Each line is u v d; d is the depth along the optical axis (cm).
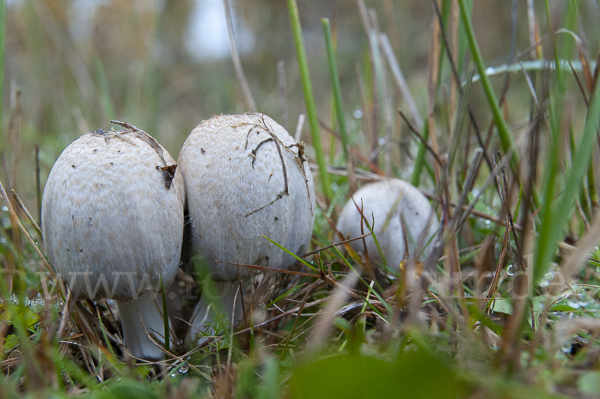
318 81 134
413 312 43
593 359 42
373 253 51
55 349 44
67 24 103
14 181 55
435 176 54
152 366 46
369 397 41
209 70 138
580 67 53
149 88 95
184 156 47
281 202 47
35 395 41
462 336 43
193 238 47
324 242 52
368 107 63
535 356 43
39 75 92
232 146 46
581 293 47
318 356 43
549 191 42
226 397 43
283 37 157
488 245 50
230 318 49
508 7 127
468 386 41
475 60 50
